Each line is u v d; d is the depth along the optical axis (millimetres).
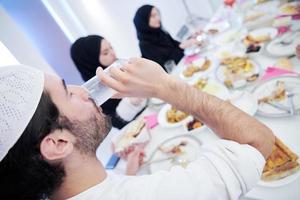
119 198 464
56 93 504
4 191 467
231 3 1594
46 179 474
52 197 522
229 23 1474
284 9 1272
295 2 1286
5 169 446
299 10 1201
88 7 2670
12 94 437
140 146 935
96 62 1812
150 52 1979
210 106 608
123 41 3059
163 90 636
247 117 589
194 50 1411
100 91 647
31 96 454
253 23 1312
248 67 1013
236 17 1480
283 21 1182
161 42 2033
